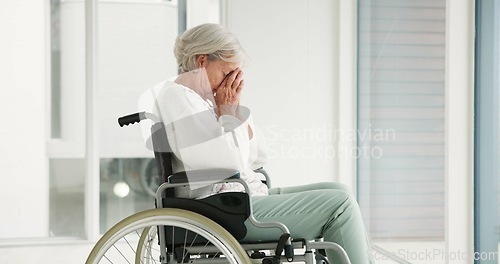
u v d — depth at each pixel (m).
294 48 7.41
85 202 7.48
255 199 3.53
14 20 7.40
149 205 7.62
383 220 6.61
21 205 7.46
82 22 7.47
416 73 5.80
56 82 7.47
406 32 6.00
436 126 5.50
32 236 7.48
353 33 7.40
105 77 7.53
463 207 5.14
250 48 7.36
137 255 4.01
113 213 7.59
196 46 3.68
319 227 3.47
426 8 5.63
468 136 5.12
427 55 5.62
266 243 3.44
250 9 7.36
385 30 6.52
